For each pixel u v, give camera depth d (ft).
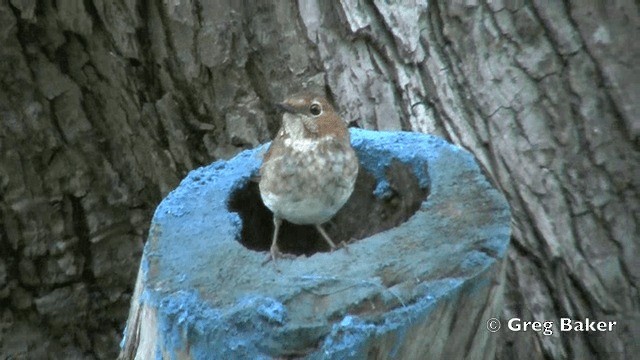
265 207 23.25
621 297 27.73
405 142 23.03
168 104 30.78
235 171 22.56
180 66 30.04
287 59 29.66
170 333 17.99
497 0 26.27
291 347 17.24
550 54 26.30
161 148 31.71
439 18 26.96
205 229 20.22
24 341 32.76
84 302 33.12
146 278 18.83
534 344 28.50
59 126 30.37
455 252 18.80
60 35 29.04
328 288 17.87
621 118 26.30
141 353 20.08
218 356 17.57
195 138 31.65
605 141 26.58
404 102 28.19
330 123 20.90
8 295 32.01
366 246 19.16
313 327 17.12
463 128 27.50
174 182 32.37
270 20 29.30
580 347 28.43
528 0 26.03
